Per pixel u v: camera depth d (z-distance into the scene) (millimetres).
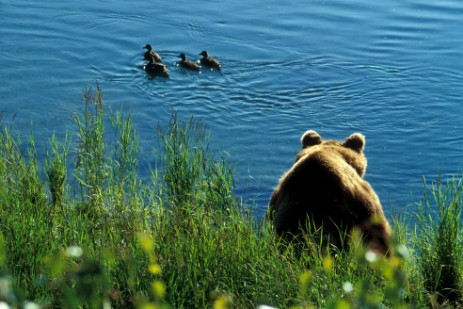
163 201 11805
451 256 8656
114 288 7066
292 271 7750
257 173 16938
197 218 9539
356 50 23344
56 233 9055
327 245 8406
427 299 8109
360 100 20859
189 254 8000
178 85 21344
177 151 12141
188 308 7371
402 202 15609
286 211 9047
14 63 21953
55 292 6859
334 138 18953
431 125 19656
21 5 25641
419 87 21484
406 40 23938
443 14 25406
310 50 23328
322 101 20781
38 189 10945
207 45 23688
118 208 10719
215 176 12039
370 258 4652
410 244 10211
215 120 19641
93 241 8258
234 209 10500
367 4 26094
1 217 9227
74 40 23578
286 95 21062
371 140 18875
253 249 8398
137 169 16141
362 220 9078
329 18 25156
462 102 20781
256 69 22328
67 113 19219
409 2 26234
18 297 3859
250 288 7703
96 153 12633
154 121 19281
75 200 11461
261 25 24719
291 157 17875
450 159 17969
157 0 26422
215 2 26250
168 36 24156
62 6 25719
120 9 25672
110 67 22234
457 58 22969
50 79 21203
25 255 7945
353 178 9398
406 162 17734
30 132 18031
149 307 4352
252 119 19734
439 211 9289
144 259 7922
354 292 7227
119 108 19875
